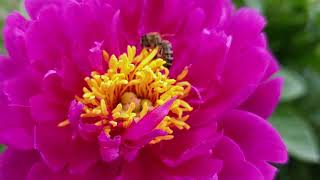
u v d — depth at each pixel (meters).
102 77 0.25
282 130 0.38
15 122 0.24
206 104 0.26
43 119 0.24
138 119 0.25
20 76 0.25
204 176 0.24
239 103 0.25
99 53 0.25
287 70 0.39
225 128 0.26
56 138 0.24
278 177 0.40
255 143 0.26
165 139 0.25
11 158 0.25
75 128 0.24
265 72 0.27
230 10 0.29
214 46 0.26
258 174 0.25
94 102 0.25
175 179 0.24
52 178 0.24
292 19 0.39
